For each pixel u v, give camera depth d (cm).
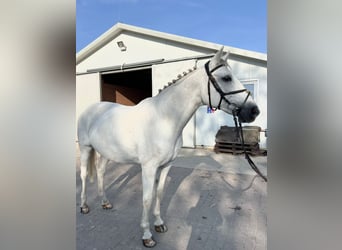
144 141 185
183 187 342
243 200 293
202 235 212
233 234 214
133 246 196
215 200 294
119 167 462
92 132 233
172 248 192
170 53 706
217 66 169
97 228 225
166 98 183
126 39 773
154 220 242
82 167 262
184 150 637
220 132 601
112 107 244
